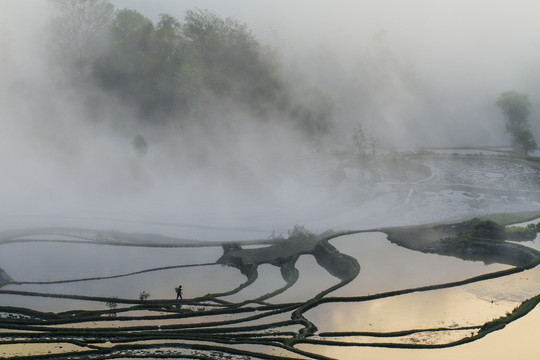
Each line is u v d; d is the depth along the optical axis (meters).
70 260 73.56
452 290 62.22
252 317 55.75
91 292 63.50
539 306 57.19
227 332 53.12
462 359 47.06
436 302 59.09
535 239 78.69
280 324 54.59
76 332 52.59
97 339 51.59
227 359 47.50
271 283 66.00
